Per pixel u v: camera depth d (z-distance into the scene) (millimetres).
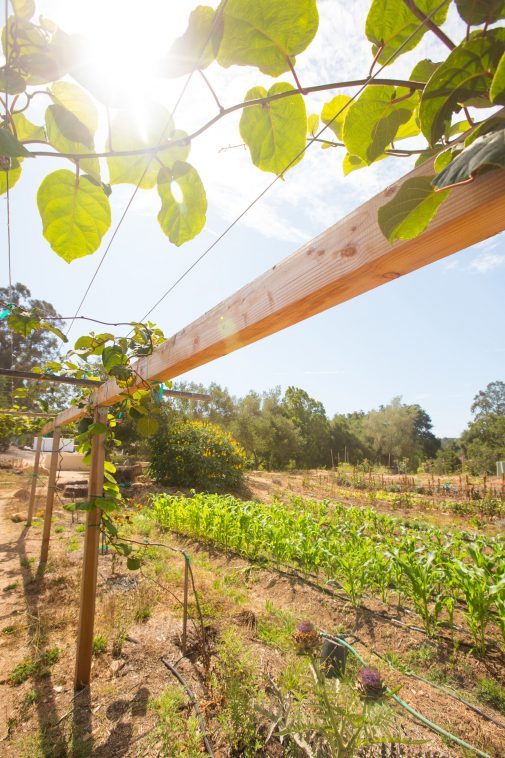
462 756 2244
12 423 6863
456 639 3684
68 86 534
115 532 2652
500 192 382
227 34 448
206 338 1203
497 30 370
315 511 9453
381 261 559
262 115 583
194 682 2783
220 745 2203
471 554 3893
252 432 23656
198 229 669
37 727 2412
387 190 548
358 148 603
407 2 427
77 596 4215
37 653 3125
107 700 2627
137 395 2189
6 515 8359
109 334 2145
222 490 11094
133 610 3791
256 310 898
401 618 4121
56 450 5418
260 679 2562
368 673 1726
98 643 3186
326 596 4504
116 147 583
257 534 5504
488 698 2959
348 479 17953
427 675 3258
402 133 685
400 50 455
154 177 641
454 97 401
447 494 14977
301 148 608
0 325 15180
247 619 3691
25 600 4105
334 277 645
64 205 618
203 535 6414
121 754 2211
